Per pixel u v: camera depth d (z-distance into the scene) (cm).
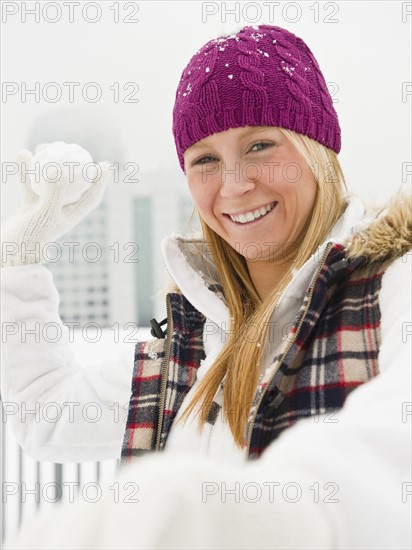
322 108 125
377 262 99
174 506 26
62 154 161
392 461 39
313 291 97
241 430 106
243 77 118
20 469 267
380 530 33
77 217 166
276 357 96
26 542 25
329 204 119
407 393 47
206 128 120
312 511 30
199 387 113
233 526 28
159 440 116
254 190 117
